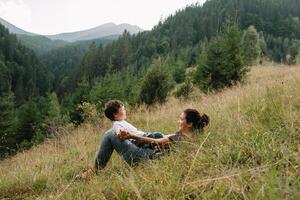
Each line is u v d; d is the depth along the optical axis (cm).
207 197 279
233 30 2002
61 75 16775
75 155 739
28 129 3086
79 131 1151
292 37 13825
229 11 14912
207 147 423
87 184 423
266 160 333
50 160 714
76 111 2342
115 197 351
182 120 498
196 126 496
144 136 518
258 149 364
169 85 1888
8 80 12031
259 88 793
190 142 448
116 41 15012
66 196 387
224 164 364
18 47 15475
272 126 433
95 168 521
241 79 1959
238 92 911
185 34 13800
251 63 3912
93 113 1377
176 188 309
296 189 247
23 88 12588
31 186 534
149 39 13875
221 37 2014
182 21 15638
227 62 1914
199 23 14238
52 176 556
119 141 507
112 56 12312
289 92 597
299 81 678
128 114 1285
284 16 15825
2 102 2788
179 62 4003
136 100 1909
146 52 13150
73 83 12112
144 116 1104
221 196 274
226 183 296
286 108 490
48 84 14362
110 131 521
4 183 562
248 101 627
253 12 15725
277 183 271
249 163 349
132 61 12800
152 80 1852
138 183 359
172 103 1511
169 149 472
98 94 2570
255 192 259
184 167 373
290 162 304
